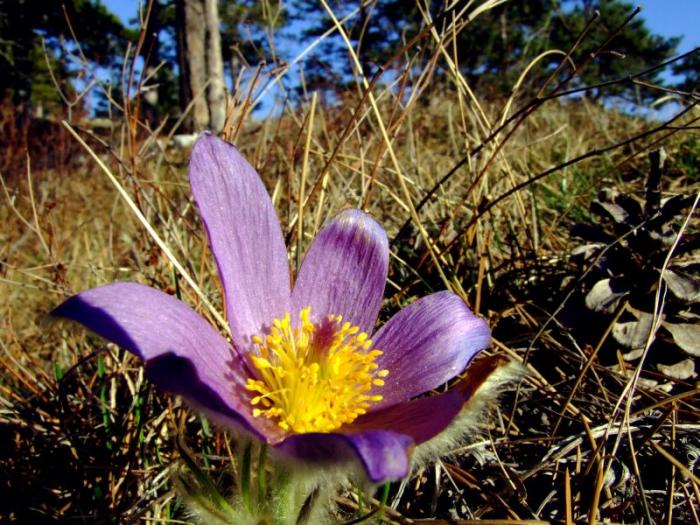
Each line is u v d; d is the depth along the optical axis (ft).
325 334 0.30
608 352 0.39
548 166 0.72
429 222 0.53
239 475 0.28
